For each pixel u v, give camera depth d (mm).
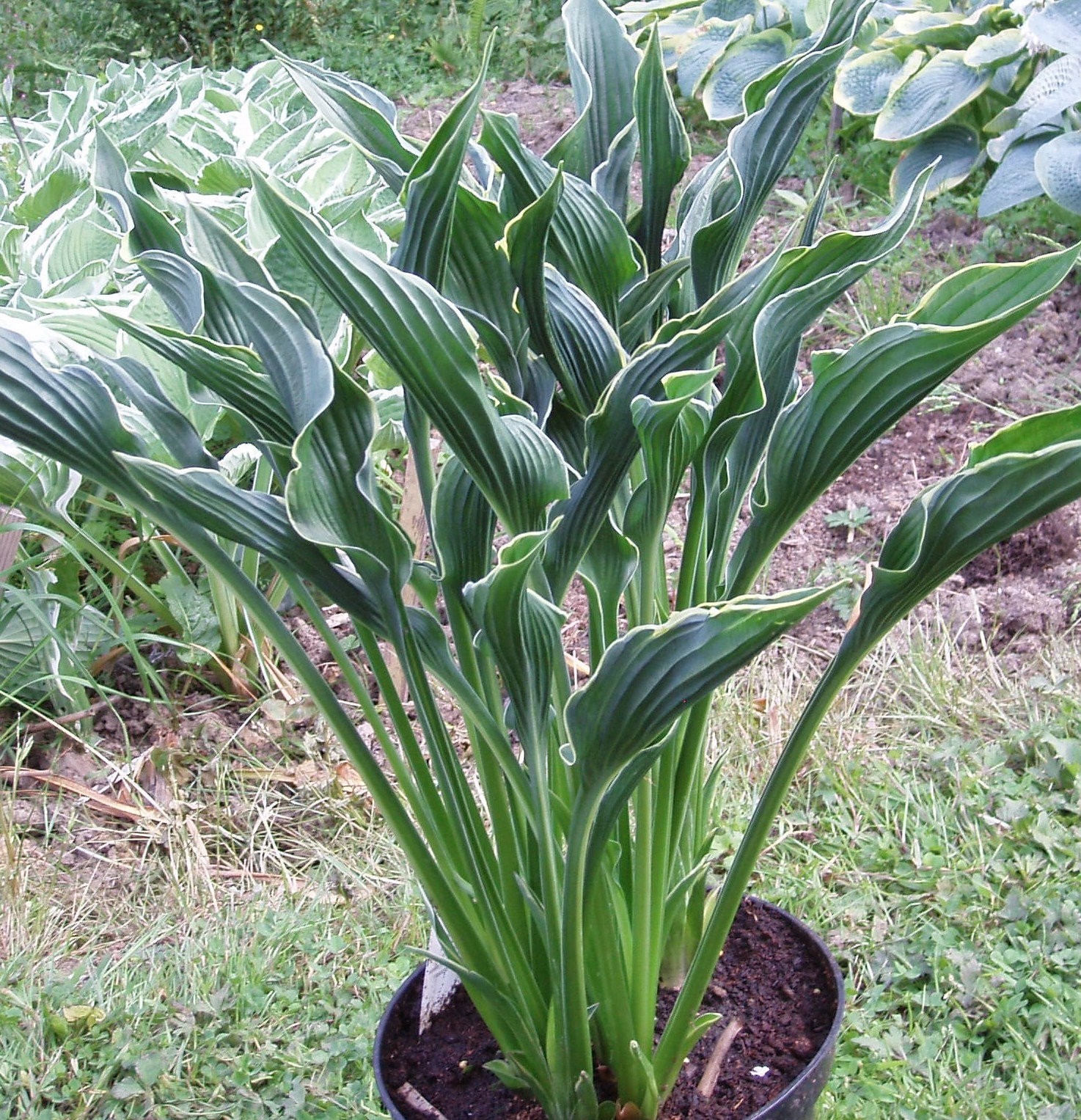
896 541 879
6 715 2447
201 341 877
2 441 2025
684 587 1125
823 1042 1219
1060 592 2475
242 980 1794
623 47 1136
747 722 2197
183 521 969
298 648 1035
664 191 1082
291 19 6543
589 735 896
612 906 1150
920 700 2262
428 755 2264
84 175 3148
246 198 2430
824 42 1000
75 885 2055
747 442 1101
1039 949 1746
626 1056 1140
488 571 996
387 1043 1288
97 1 6438
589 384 993
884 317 3248
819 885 1883
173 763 2277
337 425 852
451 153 839
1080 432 812
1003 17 3957
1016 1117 1514
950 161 3943
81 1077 1678
